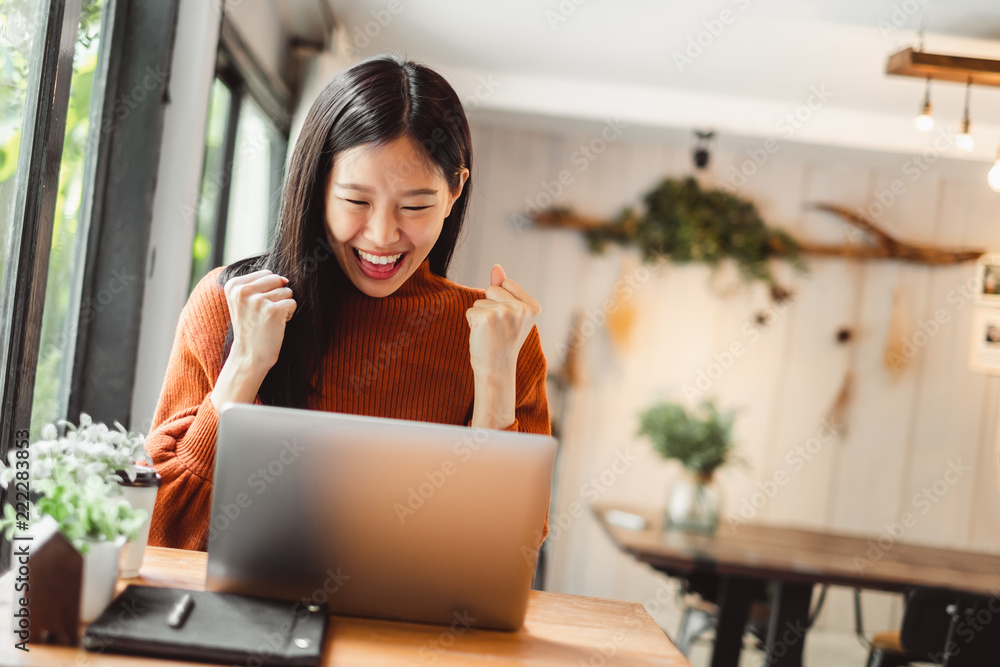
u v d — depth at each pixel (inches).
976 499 181.9
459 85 164.2
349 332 53.0
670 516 140.3
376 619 39.3
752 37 134.5
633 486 179.9
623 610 46.2
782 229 182.1
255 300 45.1
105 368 72.6
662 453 141.8
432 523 37.9
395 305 53.2
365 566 38.3
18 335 52.7
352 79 46.7
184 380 50.3
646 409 163.8
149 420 75.7
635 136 177.6
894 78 145.9
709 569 112.1
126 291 72.9
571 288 181.6
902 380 182.5
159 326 75.8
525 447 37.6
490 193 181.3
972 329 182.7
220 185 108.7
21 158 52.7
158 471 45.4
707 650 150.3
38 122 53.0
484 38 145.8
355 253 49.1
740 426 181.3
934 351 182.9
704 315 181.6
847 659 156.4
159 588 37.4
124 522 36.3
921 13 120.0
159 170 75.3
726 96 165.2
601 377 181.0
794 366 182.1
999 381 182.7
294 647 33.1
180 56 75.9
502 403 50.4
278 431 37.0
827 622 178.5
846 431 181.8
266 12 114.3
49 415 66.9
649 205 180.9
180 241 75.9
